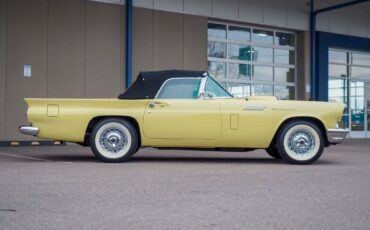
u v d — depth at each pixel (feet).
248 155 36.19
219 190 20.39
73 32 48.11
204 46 55.52
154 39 52.37
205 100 29.19
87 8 48.80
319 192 20.33
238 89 59.57
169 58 53.21
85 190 19.93
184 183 21.90
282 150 29.53
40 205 17.28
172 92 29.50
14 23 45.47
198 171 25.81
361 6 67.05
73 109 28.68
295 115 29.35
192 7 54.75
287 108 29.35
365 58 71.72
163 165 28.30
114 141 28.94
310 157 29.55
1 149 40.22
